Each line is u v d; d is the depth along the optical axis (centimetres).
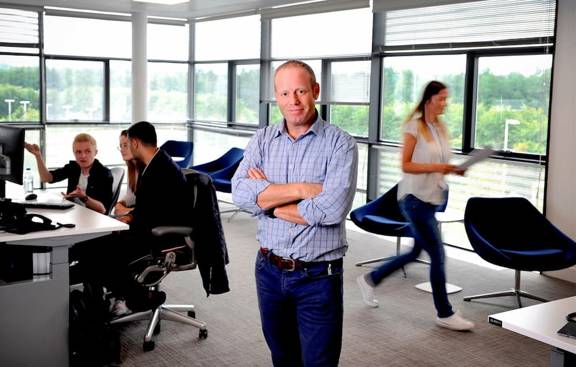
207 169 816
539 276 563
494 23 621
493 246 465
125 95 1012
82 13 951
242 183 249
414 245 459
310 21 833
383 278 467
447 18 667
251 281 527
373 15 743
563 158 557
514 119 621
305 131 244
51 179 521
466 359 377
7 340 327
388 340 405
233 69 995
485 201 492
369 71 761
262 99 919
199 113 1072
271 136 252
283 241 242
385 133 762
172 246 383
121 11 956
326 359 245
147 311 408
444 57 684
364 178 785
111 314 405
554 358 204
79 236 342
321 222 234
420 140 421
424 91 423
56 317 339
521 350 391
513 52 616
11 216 349
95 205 473
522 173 611
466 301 488
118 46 991
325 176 239
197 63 1065
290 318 258
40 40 911
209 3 855
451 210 680
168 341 395
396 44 726
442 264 424
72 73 963
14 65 900
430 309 465
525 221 493
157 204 374
